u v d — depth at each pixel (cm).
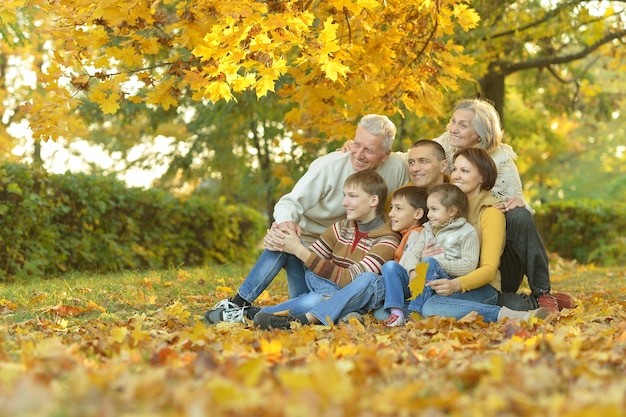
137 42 535
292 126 650
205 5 482
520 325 447
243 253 1371
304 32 512
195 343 372
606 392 242
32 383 226
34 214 903
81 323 504
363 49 593
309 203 540
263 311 487
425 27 629
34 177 918
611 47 1296
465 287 474
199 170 1766
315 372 247
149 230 1126
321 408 219
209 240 1255
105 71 553
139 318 519
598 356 314
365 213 517
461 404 225
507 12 1141
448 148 578
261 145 1608
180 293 688
